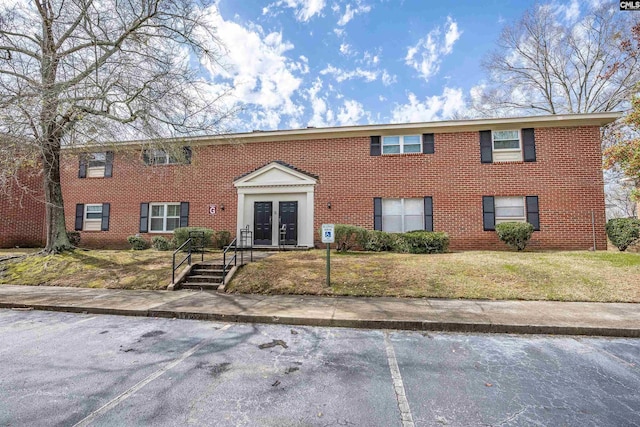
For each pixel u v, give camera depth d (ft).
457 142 44.24
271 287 26.43
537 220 41.70
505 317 18.43
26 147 30.71
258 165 48.49
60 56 32.71
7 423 8.93
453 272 27.94
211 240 45.27
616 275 25.93
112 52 33.32
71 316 20.84
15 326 18.62
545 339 16.05
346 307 21.07
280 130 47.37
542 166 42.14
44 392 10.73
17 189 53.62
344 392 10.73
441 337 16.40
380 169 45.55
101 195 52.95
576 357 13.75
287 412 9.51
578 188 41.16
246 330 17.69
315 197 46.34
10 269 34.50
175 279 28.86
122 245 51.37
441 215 43.70
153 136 35.04
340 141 46.80
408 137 45.55
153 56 33.68
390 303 22.04
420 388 11.00
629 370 12.47
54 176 38.93
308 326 18.42
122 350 14.70
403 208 45.03
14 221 53.93
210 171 49.67
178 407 9.78
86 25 34.22
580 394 10.61
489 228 42.50
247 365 12.96
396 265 30.45
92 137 34.30
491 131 43.62
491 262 30.42
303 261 33.17
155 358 13.73
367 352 14.38
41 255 37.58
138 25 33.24
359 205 45.44
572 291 23.56
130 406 9.85
